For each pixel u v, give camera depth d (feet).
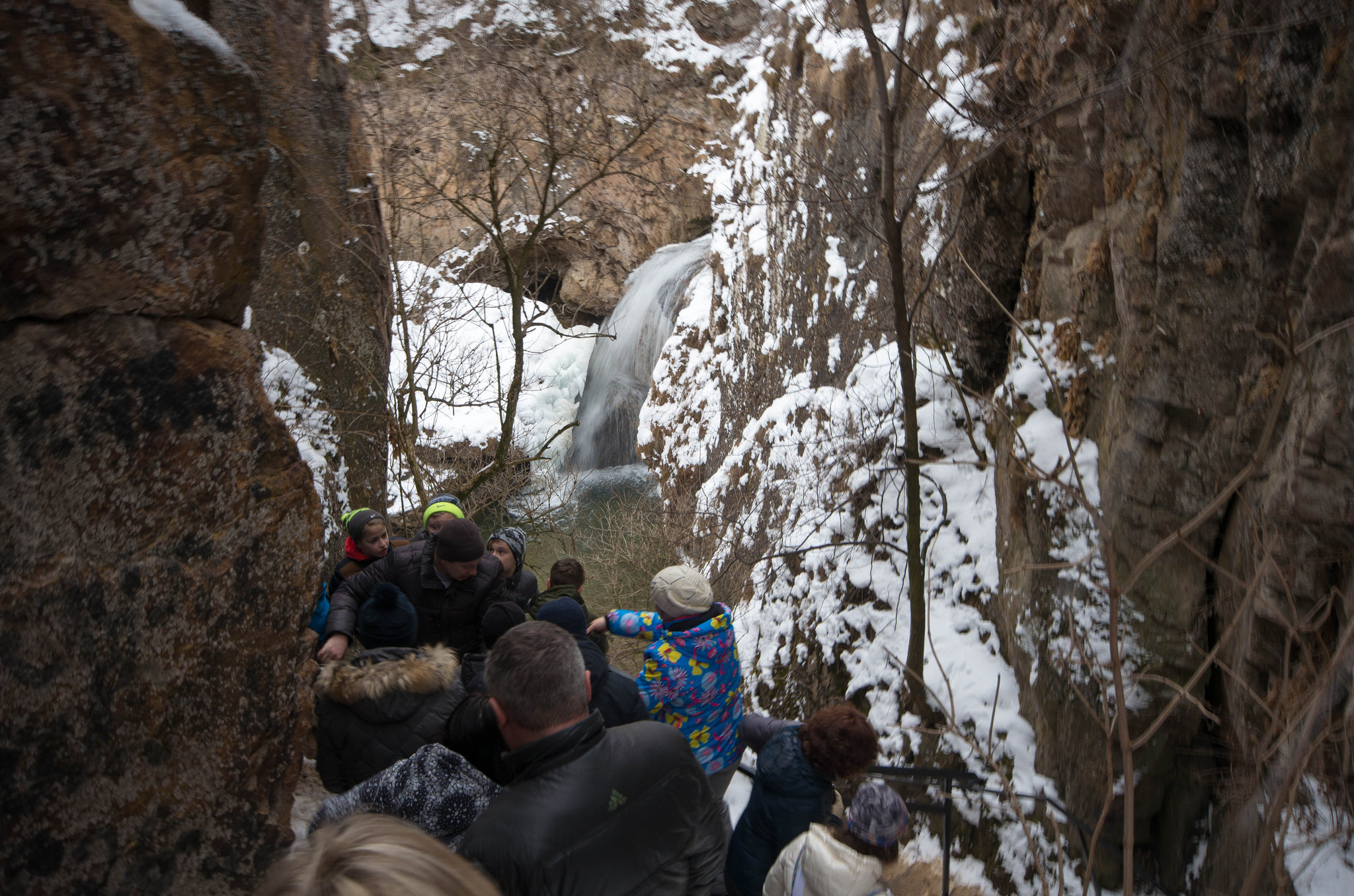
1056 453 13.24
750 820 8.43
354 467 19.30
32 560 5.97
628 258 54.60
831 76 27.35
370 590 11.70
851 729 8.12
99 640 6.42
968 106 16.79
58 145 5.92
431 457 30.50
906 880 12.78
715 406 39.22
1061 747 11.82
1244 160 9.55
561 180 51.01
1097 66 12.35
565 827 5.44
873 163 20.16
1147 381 10.79
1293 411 8.60
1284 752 8.02
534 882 5.31
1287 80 8.62
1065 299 13.85
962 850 12.82
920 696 14.19
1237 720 9.66
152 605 6.81
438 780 6.36
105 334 6.41
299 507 8.20
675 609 10.64
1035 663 12.84
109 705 6.51
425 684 7.66
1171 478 10.56
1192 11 10.00
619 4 51.13
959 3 19.94
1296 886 7.92
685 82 51.34
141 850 6.79
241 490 7.57
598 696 8.95
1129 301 11.37
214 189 7.14
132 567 6.65
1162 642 10.63
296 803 10.30
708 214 52.24
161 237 6.70
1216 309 9.91
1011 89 15.94
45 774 6.09
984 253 16.71
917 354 19.24
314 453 16.87
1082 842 11.23
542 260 52.42
